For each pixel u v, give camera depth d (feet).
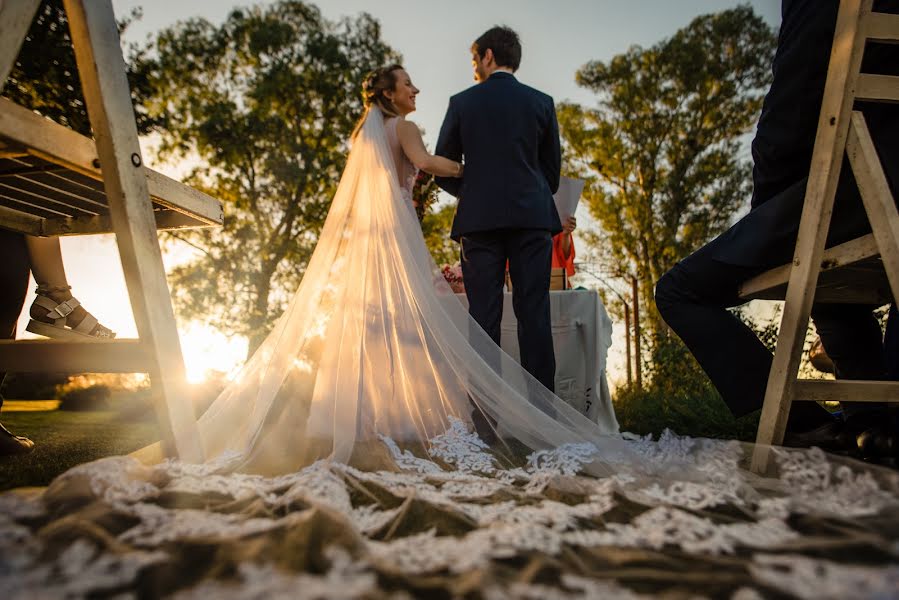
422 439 6.57
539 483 4.72
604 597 2.36
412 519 3.72
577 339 9.88
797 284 5.21
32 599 2.27
